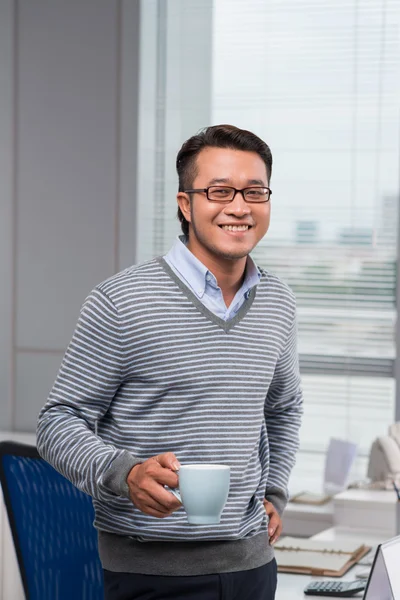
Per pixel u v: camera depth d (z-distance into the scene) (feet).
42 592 7.18
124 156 15.78
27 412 16.26
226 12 16.24
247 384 6.15
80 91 15.92
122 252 15.85
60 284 16.11
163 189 16.21
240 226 5.97
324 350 16.43
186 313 6.01
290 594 7.78
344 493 12.21
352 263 16.24
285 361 6.90
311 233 16.37
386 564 6.07
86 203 15.97
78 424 5.88
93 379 5.96
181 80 16.24
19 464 7.22
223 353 6.06
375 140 15.98
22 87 16.14
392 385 16.10
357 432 16.26
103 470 5.50
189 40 16.21
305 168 16.29
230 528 6.02
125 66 15.70
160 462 5.30
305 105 16.17
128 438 6.02
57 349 16.14
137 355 5.91
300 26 16.08
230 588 6.05
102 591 7.45
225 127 6.07
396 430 13.70
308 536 13.19
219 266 6.16
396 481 12.74
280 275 16.57
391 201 15.99
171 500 5.22
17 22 16.08
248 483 6.18
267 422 7.45
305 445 16.46
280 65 16.17
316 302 16.44
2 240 16.33
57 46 15.96
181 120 16.25
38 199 16.16
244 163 5.96
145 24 15.78
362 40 15.90
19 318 16.29
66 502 7.37
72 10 15.85
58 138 16.03
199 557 5.98
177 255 6.17
